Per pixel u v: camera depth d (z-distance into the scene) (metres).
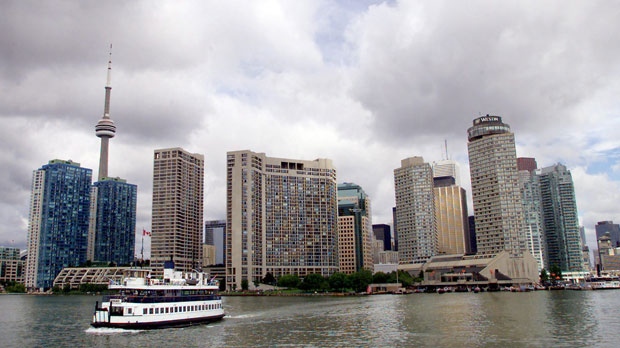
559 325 135.25
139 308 130.62
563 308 188.38
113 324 130.00
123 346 110.12
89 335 128.00
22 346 117.31
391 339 116.56
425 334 123.38
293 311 199.25
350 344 111.00
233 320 159.88
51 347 113.50
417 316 168.25
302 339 118.56
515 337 115.44
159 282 141.12
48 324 167.12
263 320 160.12
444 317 162.25
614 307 190.38
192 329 135.00
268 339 118.62
